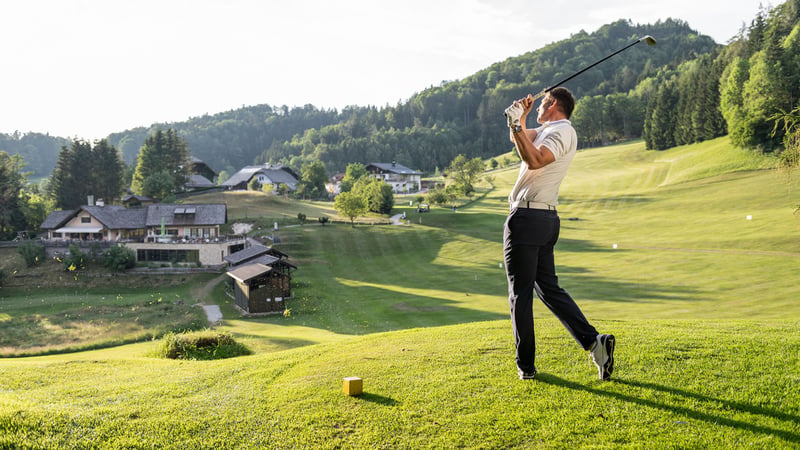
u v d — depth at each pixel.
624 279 43.84
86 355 21.20
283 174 153.75
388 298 45.94
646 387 5.07
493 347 7.05
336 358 7.29
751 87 89.75
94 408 5.14
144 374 7.35
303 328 36.22
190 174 134.25
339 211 88.56
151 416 4.91
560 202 92.50
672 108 130.00
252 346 25.17
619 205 84.06
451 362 6.38
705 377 5.27
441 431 4.30
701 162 100.00
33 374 7.46
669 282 41.28
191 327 37.25
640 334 7.61
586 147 176.12
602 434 4.09
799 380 5.02
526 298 5.21
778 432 3.97
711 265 45.25
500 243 72.31
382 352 7.36
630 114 176.25
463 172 125.19
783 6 123.06
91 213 74.69
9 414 4.79
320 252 72.12
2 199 83.19
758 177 81.44
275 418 4.77
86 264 65.44
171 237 70.50
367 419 4.62
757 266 42.66
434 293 47.28
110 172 102.50
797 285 35.78
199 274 63.78
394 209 105.19
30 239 74.69
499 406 4.75
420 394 5.20
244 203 106.38
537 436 4.11
